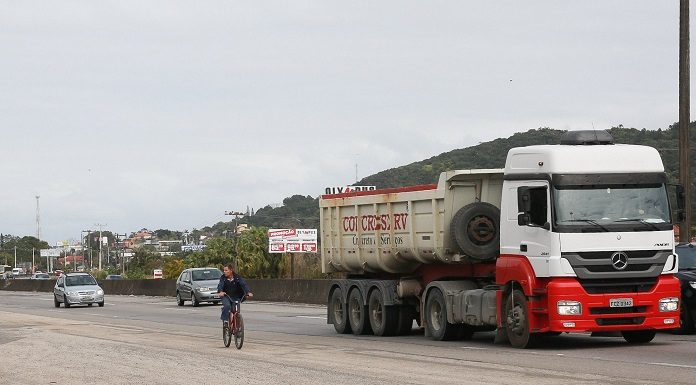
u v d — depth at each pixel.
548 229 18.41
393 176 88.94
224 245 80.06
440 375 15.09
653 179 18.75
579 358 16.84
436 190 21.89
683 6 26.64
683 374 14.18
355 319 25.28
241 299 21.55
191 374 16.45
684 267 22.28
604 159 18.64
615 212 18.44
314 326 29.12
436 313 22.42
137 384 15.40
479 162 75.88
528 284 18.81
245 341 23.39
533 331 18.89
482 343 21.05
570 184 18.42
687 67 26.62
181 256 121.00
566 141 19.42
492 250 21.33
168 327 30.16
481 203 21.45
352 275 26.75
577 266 18.17
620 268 18.30
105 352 21.31
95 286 49.41
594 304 18.17
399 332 24.09
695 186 45.38
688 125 26.61
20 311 44.91
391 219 23.86
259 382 14.94
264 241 77.50
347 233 26.09
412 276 24.08
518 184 19.41
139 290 68.62
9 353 22.25
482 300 20.53
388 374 15.47
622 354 17.38
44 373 17.69
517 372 15.09
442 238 21.75
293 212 135.00
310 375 15.65
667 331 22.12
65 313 41.97
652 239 18.48
